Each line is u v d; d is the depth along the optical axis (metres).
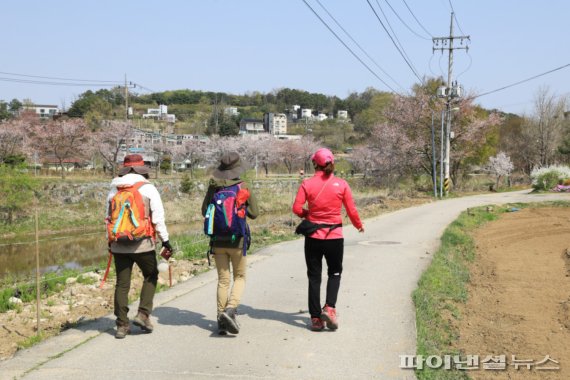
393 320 6.15
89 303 7.66
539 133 63.19
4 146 49.72
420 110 43.72
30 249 20.78
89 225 32.81
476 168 59.47
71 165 67.38
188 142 73.25
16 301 7.80
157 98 197.75
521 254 13.66
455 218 20.23
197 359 4.85
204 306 6.80
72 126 57.12
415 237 14.24
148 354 4.98
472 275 10.93
